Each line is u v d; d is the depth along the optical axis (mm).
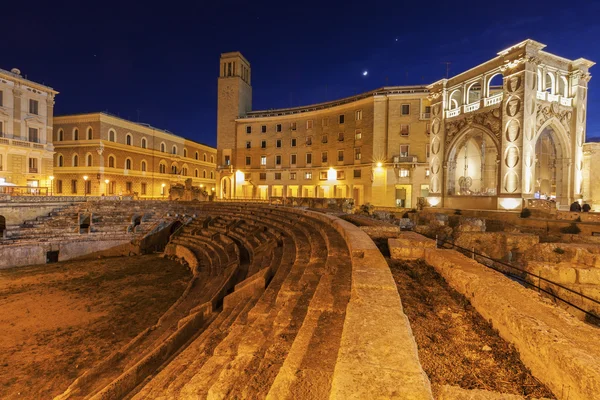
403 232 11992
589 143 32281
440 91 32188
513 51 24984
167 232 30641
